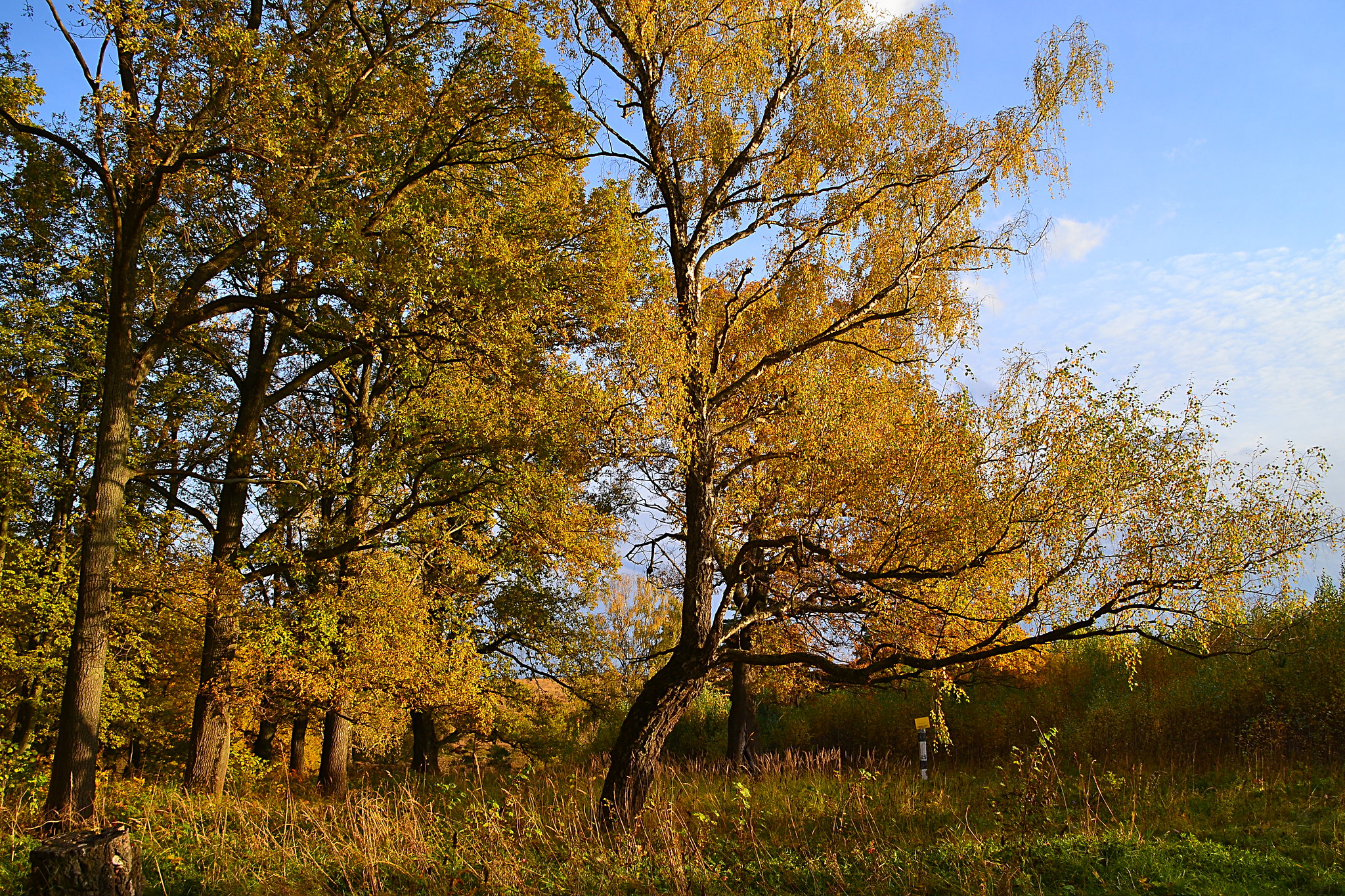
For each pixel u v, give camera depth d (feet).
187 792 41.22
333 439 54.85
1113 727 50.21
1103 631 27.20
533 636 67.10
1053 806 30.94
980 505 28.40
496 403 38.86
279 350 51.78
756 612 32.17
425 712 64.64
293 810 31.42
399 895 21.84
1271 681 44.68
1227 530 26.25
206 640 46.98
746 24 32.01
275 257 38.29
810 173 33.65
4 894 22.45
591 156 35.50
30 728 55.21
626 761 30.81
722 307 36.70
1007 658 48.62
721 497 34.35
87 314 50.55
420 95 36.76
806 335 35.73
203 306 38.58
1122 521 27.12
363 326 35.42
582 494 48.98
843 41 33.42
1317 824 27.32
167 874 24.18
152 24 30.63
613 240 35.01
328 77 35.73
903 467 29.94
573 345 39.88
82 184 45.34
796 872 23.34
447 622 56.24
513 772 46.62
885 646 32.37
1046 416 28.35
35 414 47.93
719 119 34.32
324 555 47.14
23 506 50.85
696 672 31.24
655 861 23.86
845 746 73.77
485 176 41.16
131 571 43.96
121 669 51.62
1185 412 27.35
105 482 35.58
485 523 52.85
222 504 49.47
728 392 33.50
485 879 22.04
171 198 37.27
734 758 52.65
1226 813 30.04
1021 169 32.27
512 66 35.17
